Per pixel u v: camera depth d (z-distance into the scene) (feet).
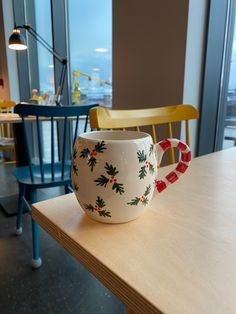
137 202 1.16
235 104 5.23
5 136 10.15
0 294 3.77
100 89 8.46
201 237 1.09
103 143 1.11
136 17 5.39
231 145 5.47
